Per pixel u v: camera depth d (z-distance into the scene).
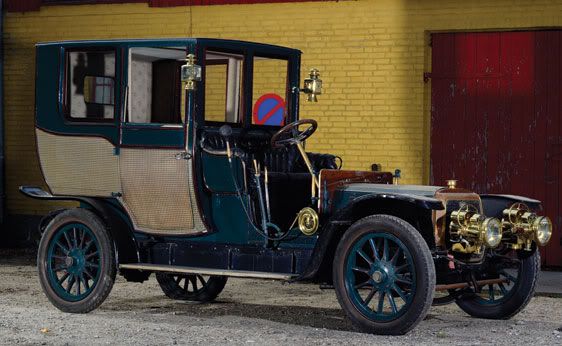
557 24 11.44
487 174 11.86
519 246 7.61
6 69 14.00
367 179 7.76
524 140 11.71
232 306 8.66
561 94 11.57
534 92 11.67
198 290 8.95
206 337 6.96
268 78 8.48
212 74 7.97
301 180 7.95
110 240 7.96
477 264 7.33
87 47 8.12
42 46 8.37
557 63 11.59
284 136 8.39
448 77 11.98
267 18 12.73
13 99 13.98
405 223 6.84
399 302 8.93
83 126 8.16
